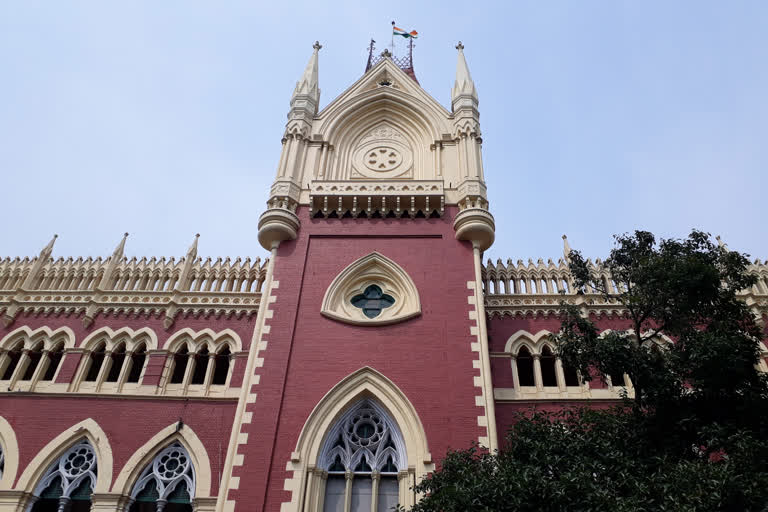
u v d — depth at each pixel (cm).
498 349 2672
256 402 2273
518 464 1541
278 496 2058
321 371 2359
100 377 2694
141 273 3073
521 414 1842
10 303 2928
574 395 2520
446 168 3095
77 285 3067
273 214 2791
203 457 2436
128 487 2370
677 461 1616
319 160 3173
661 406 1761
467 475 1547
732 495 1350
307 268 2700
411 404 2253
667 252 1908
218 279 3030
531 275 2934
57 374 2705
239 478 2092
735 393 1714
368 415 2319
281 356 2400
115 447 2478
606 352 1764
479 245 2744
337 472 2170
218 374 2803
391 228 2838
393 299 2670
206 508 2295
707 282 1755
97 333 2836
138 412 2580
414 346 2417
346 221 2877
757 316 2720
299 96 3469
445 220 2852
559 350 1914
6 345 2819
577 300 2800
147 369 2714
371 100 3450
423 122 3378
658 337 2358
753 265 2941
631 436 1716
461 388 2284
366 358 2391
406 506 2044
